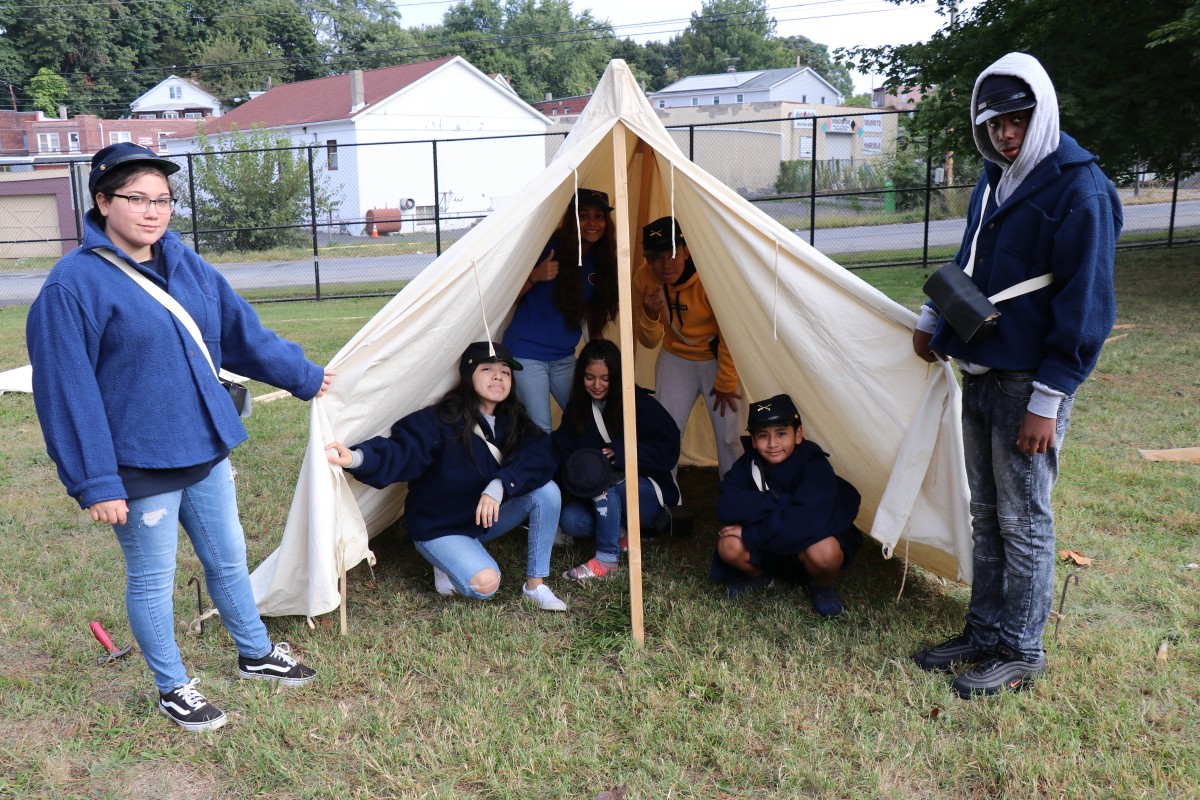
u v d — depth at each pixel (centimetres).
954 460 371
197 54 7006
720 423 527
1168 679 345
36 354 280
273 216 2633
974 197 340
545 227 432
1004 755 300
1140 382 777
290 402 801
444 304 390
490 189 3828
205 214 2614
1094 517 501
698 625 394
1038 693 337
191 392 303
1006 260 316
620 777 297
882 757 307
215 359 317
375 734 322
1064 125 1229
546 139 3997
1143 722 317
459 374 422
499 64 6875
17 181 3019
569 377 502
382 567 465
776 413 412
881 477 416
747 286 402
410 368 393
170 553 313
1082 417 684
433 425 411
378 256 2559
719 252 412
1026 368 318
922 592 430
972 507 353
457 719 327
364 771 301
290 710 335
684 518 498
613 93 382
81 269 283
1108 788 286
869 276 1569
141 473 296
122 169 283
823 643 377
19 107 6375
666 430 480
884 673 356
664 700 338
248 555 472
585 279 494
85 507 283
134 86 6744
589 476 438
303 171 2681
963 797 289
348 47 7650
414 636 390
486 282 396
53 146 5209
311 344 1065
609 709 335
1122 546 462
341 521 382
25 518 530
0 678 357
